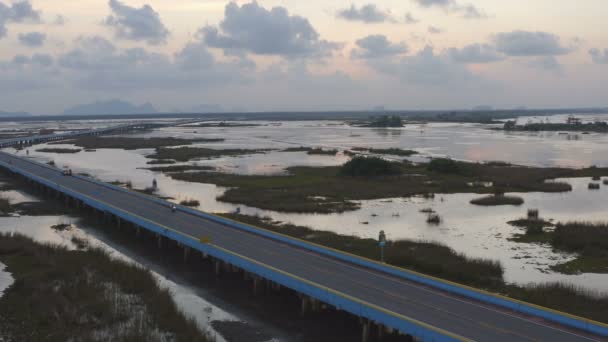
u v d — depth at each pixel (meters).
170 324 35.25
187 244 49.81
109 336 33.34
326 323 36.12
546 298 38.28
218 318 37.22
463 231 61.22
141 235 60.28
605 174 105.31
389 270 39.97
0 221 67.69
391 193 86.25
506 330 29.25
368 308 31.80
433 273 45.09
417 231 61.47
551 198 82.19
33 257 49.16
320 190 88.69
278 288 42.22
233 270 46.94
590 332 28.95
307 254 45.34
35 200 82.31
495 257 50.53
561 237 54.94
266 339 33.84
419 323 28.95
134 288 41.84
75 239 58.03
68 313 36.69
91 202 69.38
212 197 84.19
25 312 36.84
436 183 95.50
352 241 55.38
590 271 46.03
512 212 71.69
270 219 67.31
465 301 34.00
